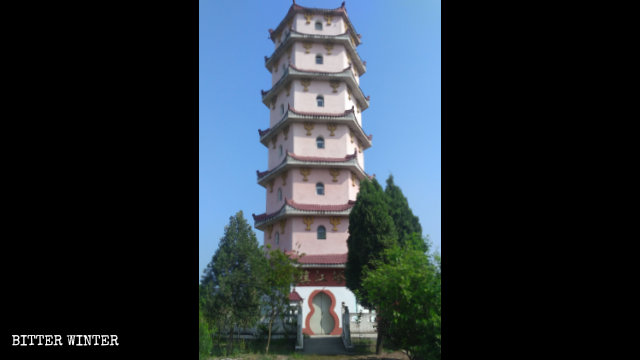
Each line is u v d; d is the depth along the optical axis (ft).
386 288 46.68
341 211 106.83
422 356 43.29
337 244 106.83
